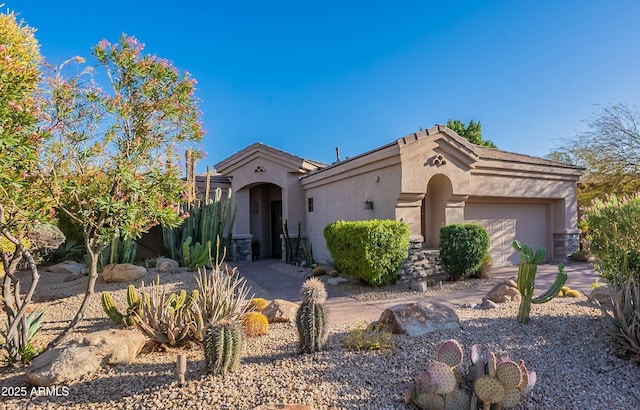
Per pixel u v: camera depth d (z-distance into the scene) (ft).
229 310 22.33
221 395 14.32
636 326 17.53
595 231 28.73
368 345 18.37
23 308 18.54
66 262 49.19
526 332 20.74
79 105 19.43
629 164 69.56
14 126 14.92
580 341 19.65
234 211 63.05
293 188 64.44
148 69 20.52
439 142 44.06
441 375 13.32
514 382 12.76
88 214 19.13
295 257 61.93
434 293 36.40
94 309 30.09
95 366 16.80
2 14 17.47
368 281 38.86
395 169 42.50
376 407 13.74
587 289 36.81
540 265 53.88
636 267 24.93
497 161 50.16
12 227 17.34
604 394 15.16
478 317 23.58
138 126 20.84
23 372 17.71
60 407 14.11
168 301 21.93
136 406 13.85
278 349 19.44
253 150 65.51
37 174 17.65
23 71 16.70
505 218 55.26
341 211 53.52
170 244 54.08
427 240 48.98
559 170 56.34
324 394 14.39
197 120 22.17
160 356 19.07
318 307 18.39
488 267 43.73
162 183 20.62
